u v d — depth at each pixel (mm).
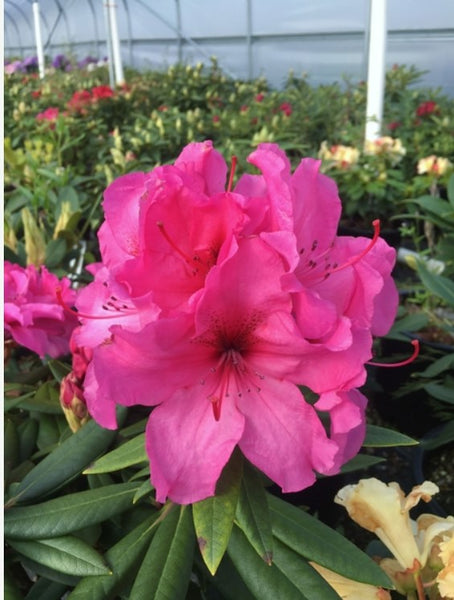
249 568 295
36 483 326
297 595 285
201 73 2723
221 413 271
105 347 261
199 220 259
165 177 253
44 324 431
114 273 255
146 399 263
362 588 294
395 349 749
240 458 286
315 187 287
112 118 1901
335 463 279
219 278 252
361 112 1809
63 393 351
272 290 256
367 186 1118
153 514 326
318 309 252
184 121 1592
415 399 736
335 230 297
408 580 296
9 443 382
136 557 300
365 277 272
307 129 1850
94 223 808
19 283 437
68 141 1268
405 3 2596
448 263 729
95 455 336
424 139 1551
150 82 2287
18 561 336
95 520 303
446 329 673
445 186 1123
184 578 284
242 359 276
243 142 1252
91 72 3047
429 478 584
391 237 1105
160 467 262
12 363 496
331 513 548
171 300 265
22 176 884
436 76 2658
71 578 310
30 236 540
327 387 267
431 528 302
